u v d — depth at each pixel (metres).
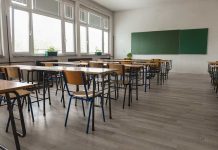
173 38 9.56
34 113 3.10
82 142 2.11
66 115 2.80
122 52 11.04
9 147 1.99
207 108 3.43
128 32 10.73
